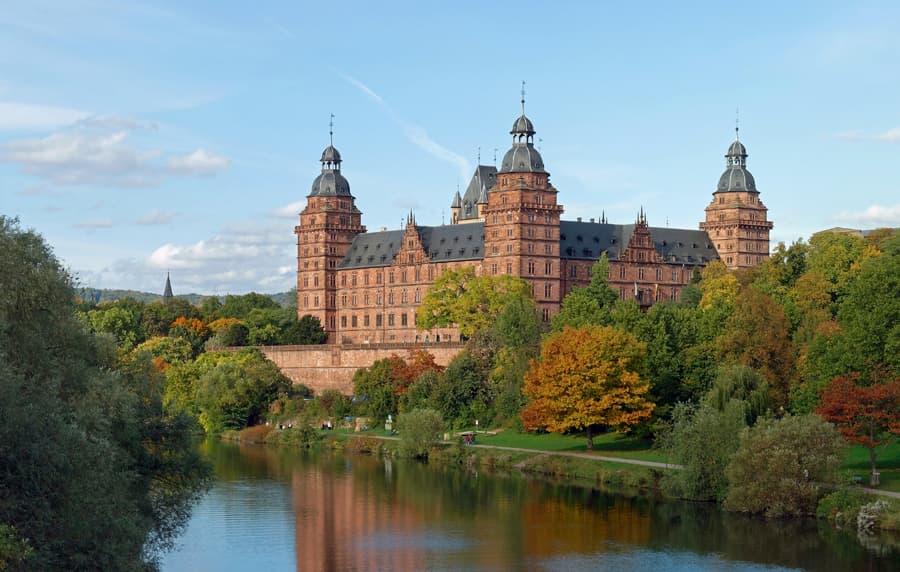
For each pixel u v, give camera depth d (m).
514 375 163.38
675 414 111.75
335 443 163.12
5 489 55.75
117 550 60.59
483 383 169.38
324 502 113.25
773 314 133.88
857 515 94.12
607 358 132.88
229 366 192.50
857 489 99.00
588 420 130.88
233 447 166.12
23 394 60.16
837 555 86.69
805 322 137.25
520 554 90.19
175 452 79.94
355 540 95.56
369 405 182.00
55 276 69.56
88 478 59.16
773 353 132.88
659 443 130.88
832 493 98.75
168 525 79.44
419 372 181.25
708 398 118.62
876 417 100.25
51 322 69.81
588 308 166.00
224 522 103.19
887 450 115.38
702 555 88.38
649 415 131.75
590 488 118.50
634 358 135.00
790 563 85.25
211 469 81.06
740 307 137.88
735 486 102.06
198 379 195.75
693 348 139.12
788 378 129.75
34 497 56.44
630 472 120.00
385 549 92.38
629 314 151.12
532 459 133.75
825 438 99.19
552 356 136.75
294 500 114.50
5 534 52.72
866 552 87.19
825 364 115.31
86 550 59.22
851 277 168.12
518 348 167.50
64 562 57.94
